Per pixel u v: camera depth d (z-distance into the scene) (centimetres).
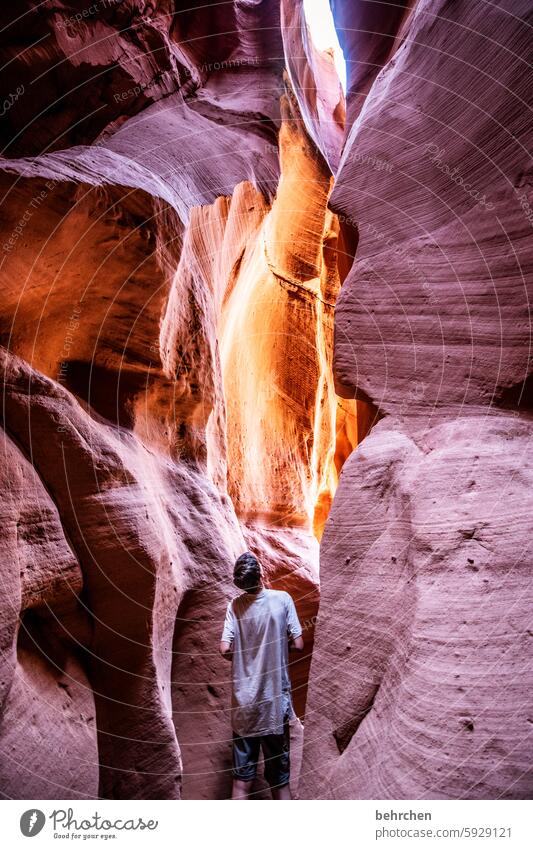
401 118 334
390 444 285
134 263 345
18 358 286
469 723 206
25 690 241
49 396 288
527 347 269
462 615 225
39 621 269
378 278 313
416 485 263
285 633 280
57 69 396
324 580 285
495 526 237
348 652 265
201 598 375
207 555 386
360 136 350
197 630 369
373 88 407
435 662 221
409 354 296
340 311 319
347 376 310
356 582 272
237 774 267
